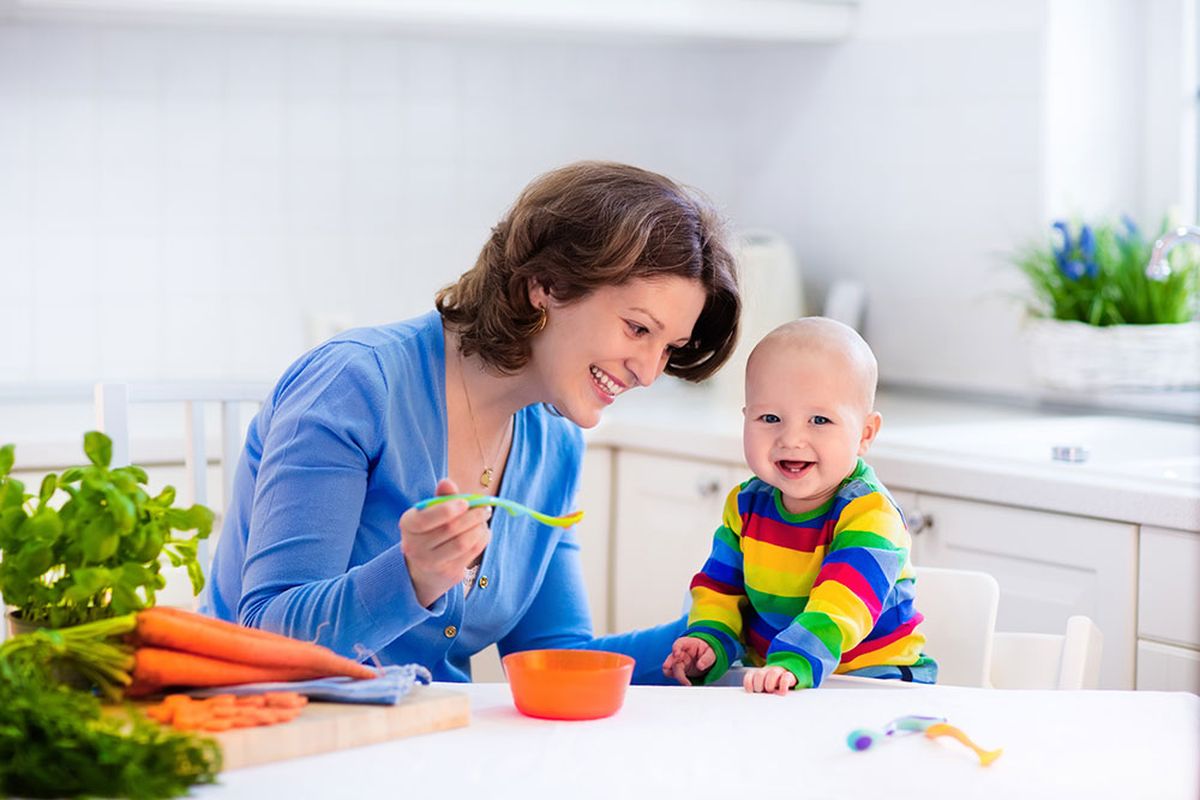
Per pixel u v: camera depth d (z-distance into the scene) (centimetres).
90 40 318
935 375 337
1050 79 308
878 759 120
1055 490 235
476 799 108
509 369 160
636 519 302
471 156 355
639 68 371
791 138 368
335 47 339
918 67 334
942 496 254
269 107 334
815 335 163
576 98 365
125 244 325
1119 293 300
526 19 303
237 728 116
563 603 185
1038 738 127
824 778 115
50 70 316
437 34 336
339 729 119
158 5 279
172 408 311
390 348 164
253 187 335
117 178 323
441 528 130
